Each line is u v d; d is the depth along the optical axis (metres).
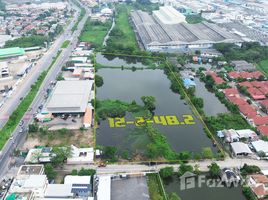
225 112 171.75
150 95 194.00
